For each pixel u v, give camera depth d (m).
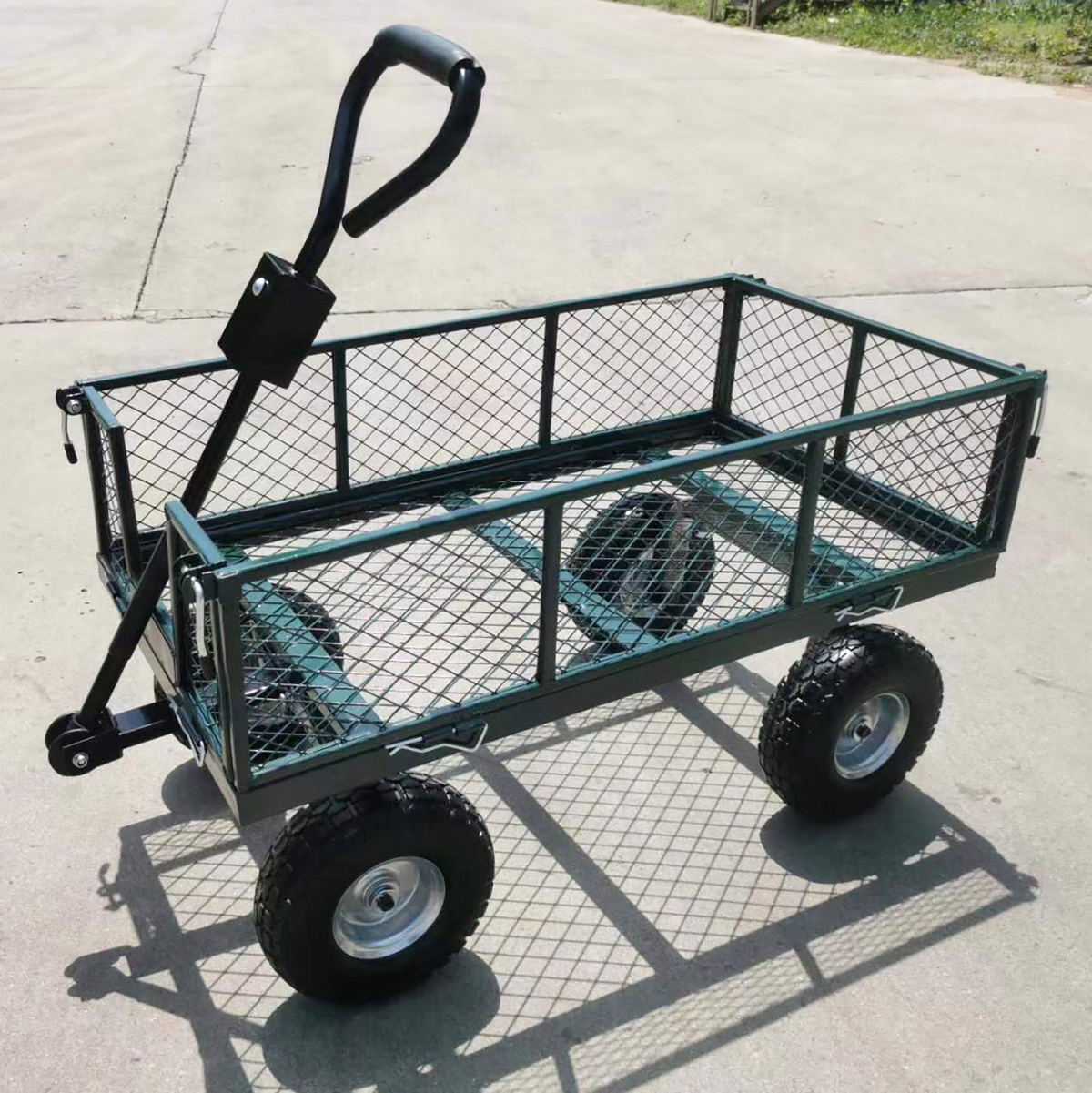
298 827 2.38
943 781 3.31
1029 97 11.73
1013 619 4.06
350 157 2.33
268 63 13.15
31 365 5.75
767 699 3.65
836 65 13.43
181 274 6.93
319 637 3.04
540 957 2.74
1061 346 6.22
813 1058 2.50
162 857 3.00
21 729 3.41
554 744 3.43
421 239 7.50
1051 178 9.10
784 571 3.05
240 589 2.10
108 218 7.86
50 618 3.91
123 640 2.61
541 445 3.59
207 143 9.74
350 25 15.84
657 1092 2.42
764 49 14.48
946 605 4.13
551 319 3.44
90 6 17.64
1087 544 4.51
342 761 2.34
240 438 5.06
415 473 3.41
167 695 2.78
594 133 10.20
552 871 2.98
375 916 2.55
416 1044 2.52
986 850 3.07
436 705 3.33
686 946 2.77
